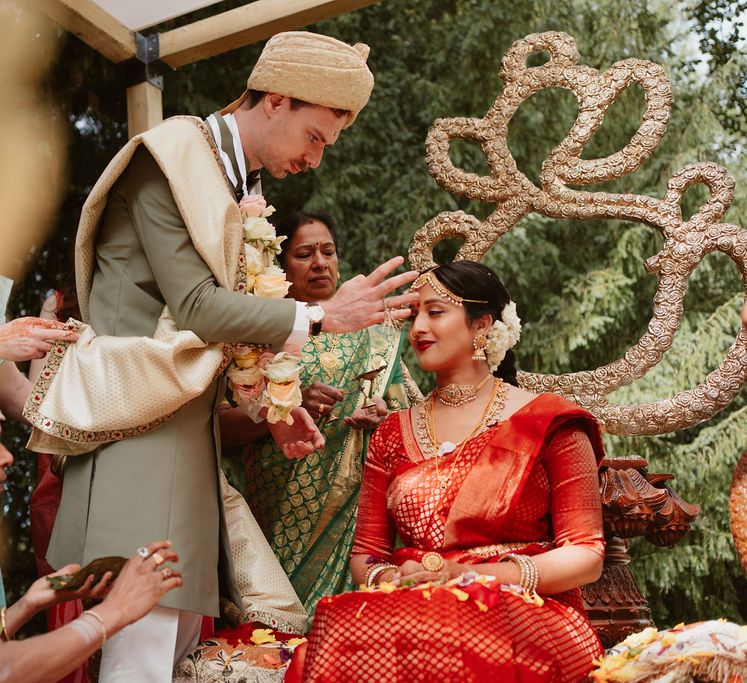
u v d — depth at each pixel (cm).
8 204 490
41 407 258
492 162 390
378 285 274
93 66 539
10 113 496
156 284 269
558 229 839
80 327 267
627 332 816
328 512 348
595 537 253
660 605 761
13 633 224
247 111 291
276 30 432
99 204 270
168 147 265
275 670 272
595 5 873
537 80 391
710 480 749
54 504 332
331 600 233
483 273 286
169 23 734
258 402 289
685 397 351
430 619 223
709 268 802
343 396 356
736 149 830
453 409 282
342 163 810
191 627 279
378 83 827
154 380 254
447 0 872
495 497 256
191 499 262
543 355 786
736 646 218
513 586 236
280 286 276
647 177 829
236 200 288
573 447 263
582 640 238
